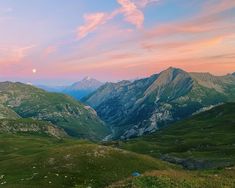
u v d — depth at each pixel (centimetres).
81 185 6888
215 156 13975
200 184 3588
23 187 6744
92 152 8619
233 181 3791
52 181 7144
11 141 18762
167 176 3828
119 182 3875
